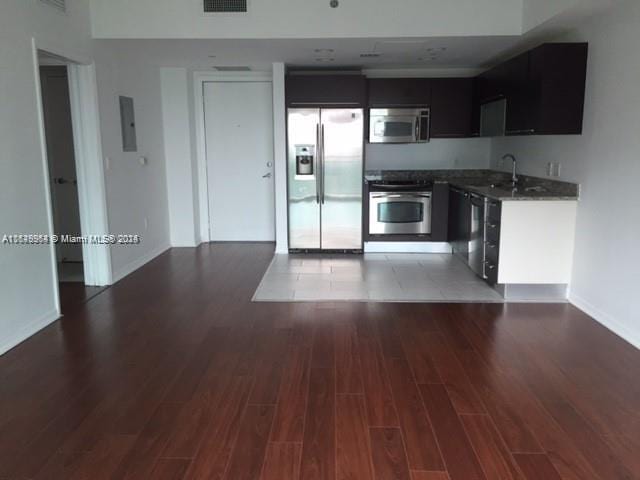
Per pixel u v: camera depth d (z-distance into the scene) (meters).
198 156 6.86
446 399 2.71
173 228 6.70
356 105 5.93
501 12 4.39
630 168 3.47
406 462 2.18
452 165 6.67
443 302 4.34
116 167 5.03
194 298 4.47
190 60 5.69
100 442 2.32
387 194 6.16
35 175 3.65
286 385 2.86
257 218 7.04
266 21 4.46
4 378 2.95
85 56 4.39
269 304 4.30
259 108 6.76
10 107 3.37
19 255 3.46
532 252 4.32
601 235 3.84
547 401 2.68
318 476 2.09
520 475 2.09
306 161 6.07
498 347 3.38
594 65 3.93
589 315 3.99
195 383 2.89
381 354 3.28
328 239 6.25
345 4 4.43
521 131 4.52
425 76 6.39
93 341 3.50
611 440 2.33
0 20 3.28
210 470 2.13
